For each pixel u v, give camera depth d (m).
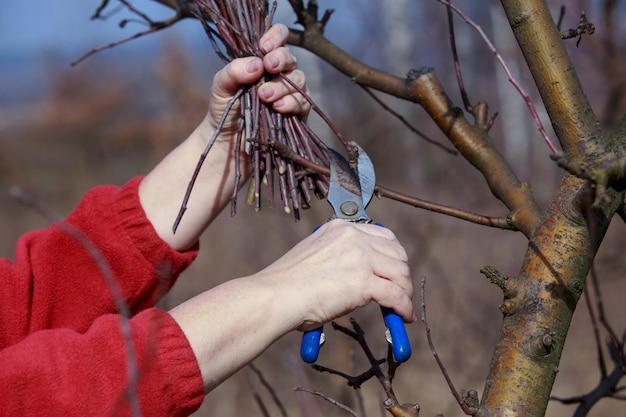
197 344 1.09
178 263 1.57
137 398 1.06
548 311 1.14
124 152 11.22
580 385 3.63
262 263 4.07
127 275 1.52
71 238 1.52
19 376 1.06
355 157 1.32
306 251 1.19
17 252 1.54
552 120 1.20
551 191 4.03
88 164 11.41
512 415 1.12
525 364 1.13
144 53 11.37
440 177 5.14
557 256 1.15
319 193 1.39
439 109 1.50
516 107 5.99
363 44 5.96
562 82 1.18
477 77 6.21
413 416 1.15
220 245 4.36
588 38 3.03
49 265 1.51
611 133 1.18
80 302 1.52
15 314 1.46
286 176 1.34
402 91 1.56
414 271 3.87
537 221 1.26
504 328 1.17
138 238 1.53
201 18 1.43
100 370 1.09
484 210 4.46
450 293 3.67
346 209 1.29
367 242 1.18
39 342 1.11
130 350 1.05
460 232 4.41
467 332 3.54
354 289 1.14
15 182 10.99
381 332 3.48
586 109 1.18
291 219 4.13
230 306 1.12
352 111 4.90
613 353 1.61
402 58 6.04
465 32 6.27
